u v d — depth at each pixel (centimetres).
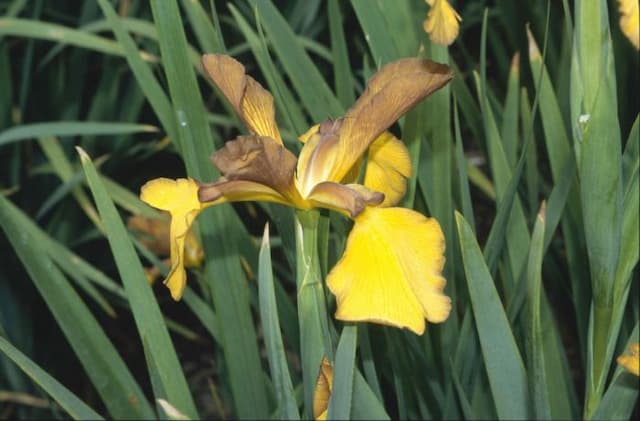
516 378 82
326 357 74
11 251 110
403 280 69
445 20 74
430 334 92
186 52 84
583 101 76
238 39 124
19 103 116
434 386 90
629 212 79
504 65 123
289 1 119
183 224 71
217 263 90
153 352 84
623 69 96
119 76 118
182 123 85
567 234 93
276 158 69
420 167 87
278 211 87
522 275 86
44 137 112
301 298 73
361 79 125
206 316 98
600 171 75
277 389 77
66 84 118
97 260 126
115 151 122
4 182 120
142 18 119
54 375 123
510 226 89
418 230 70
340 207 71
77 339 89
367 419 74
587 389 82
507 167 88
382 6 88
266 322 74
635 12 69
